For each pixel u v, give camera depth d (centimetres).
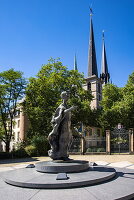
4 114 2814
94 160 1734
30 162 1680
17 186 575
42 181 561
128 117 3123
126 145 2398
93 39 6956
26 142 2761
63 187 534
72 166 670
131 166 1234
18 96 2836
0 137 2878
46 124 2769
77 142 2512
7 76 2661
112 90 3825
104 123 3497
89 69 6744
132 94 3192
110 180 625
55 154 789
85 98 3180
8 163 1639
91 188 532
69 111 784
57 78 2852
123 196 469
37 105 2969
